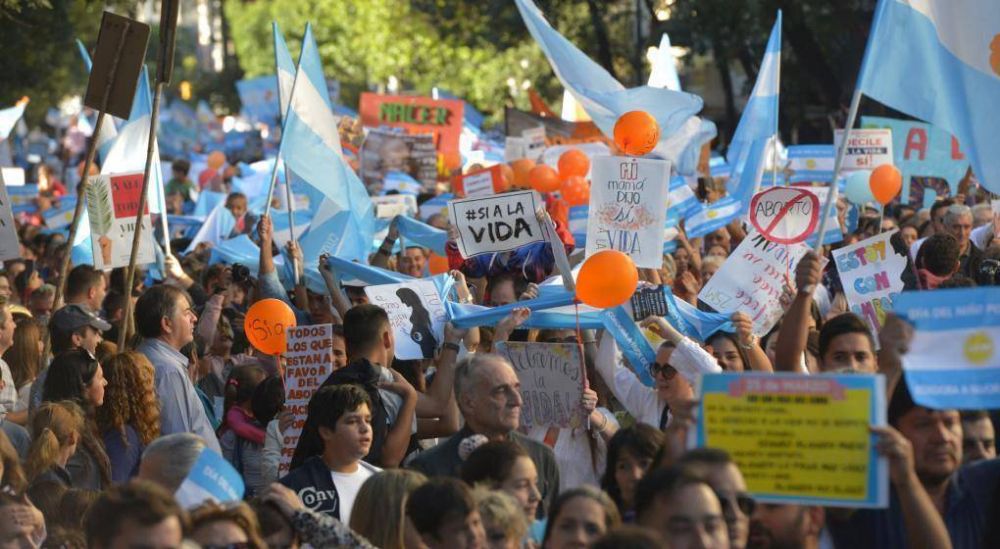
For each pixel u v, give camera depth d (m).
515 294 12.71
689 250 17.81
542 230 12.50
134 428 9.77
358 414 8.58
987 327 5.96
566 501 6.33
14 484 7.80
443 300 11.38
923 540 5.87
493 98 61.09
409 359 11.36
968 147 9.74
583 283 9.97
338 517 8.43
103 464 9.41
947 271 13.41
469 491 6.54
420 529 6.52
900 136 23.34
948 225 16.53
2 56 40.41
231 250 18.92
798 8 39.53
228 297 16.14
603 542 5.04
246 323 11.11
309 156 15.05
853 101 9.38
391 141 27.22
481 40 54.50
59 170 48.94
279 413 10.32
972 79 9.67
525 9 17.44
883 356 6.80
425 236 16.22
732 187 18.66
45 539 7.85
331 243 16.28
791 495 5.82
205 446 7.04
